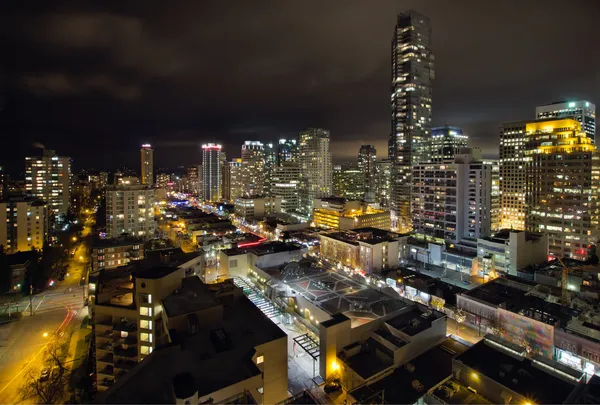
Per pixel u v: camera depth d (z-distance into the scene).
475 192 173.62
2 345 98.69
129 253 146.62
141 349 68.19
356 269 151.25
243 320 66.12
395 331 75.44
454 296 117.25
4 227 177.88
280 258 130.75
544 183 167.75
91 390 75.56
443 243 176.25
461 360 58.03
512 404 49.25
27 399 74.56
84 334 103.69
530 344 84.38
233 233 192.75
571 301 95.88
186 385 43.31
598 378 49.47
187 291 71.56
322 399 66.88
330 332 72.56
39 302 129.62
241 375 48.94
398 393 58.50
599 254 143.88
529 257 141.00
